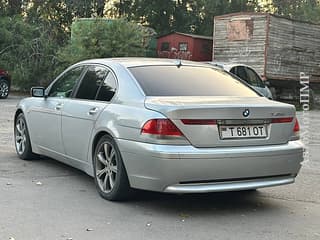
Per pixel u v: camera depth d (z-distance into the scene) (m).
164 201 5.95
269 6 34.53
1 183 6.52
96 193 6.18
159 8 32.47
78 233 4.78
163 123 5.20
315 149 10.48
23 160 8.04
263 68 22.89
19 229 4.84
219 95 5.91
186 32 33.38
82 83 6.75
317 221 5.36
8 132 11.09
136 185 5.45
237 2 32.34
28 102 7.88
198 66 6.57
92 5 30.00
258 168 5.44
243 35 23.58
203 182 5.24
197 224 5.15
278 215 5.55
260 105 5.53
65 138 6.77
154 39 27.48
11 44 25.06
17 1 29.61
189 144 5.21
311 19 32.75
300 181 7.18
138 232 4.86
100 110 6.03
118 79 6.08
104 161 5.95
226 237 4.79
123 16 30.34
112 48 22.75
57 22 30.22
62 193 6.14
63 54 23.34
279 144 5.66
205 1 31.77
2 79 21.31
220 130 5.32
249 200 6.14
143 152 5.27
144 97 5.62
